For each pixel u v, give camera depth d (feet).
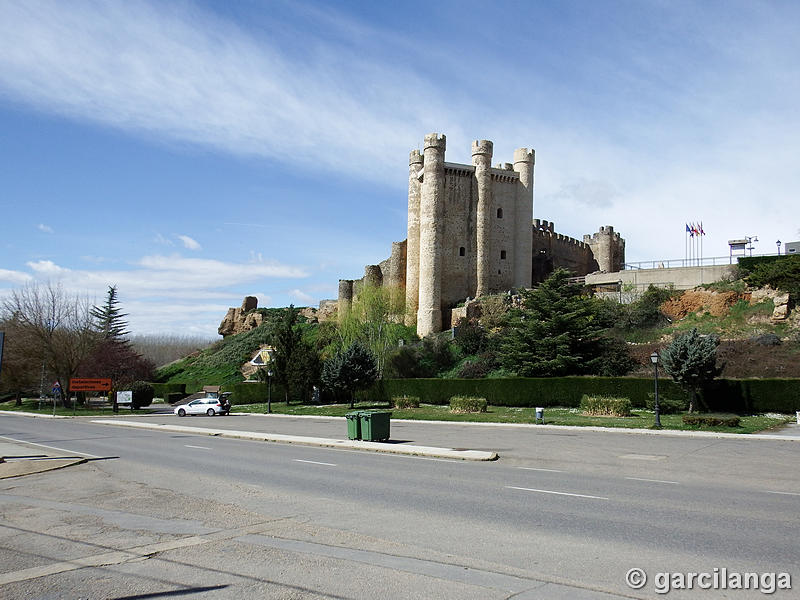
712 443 76.54
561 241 305.32
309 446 80.79
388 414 82.84
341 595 22.98
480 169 256.93
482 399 132.87
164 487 49.24
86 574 26.16
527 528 33.12
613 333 177.68
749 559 26.89
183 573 26.04
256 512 38.65
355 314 226.99
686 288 195.93
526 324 165.78
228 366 288.92
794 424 97.96
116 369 247.91
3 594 23.72
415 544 30.19
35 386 214.48
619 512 36.83
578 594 22.86
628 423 99.60
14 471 59.57
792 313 159.63
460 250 254.06
